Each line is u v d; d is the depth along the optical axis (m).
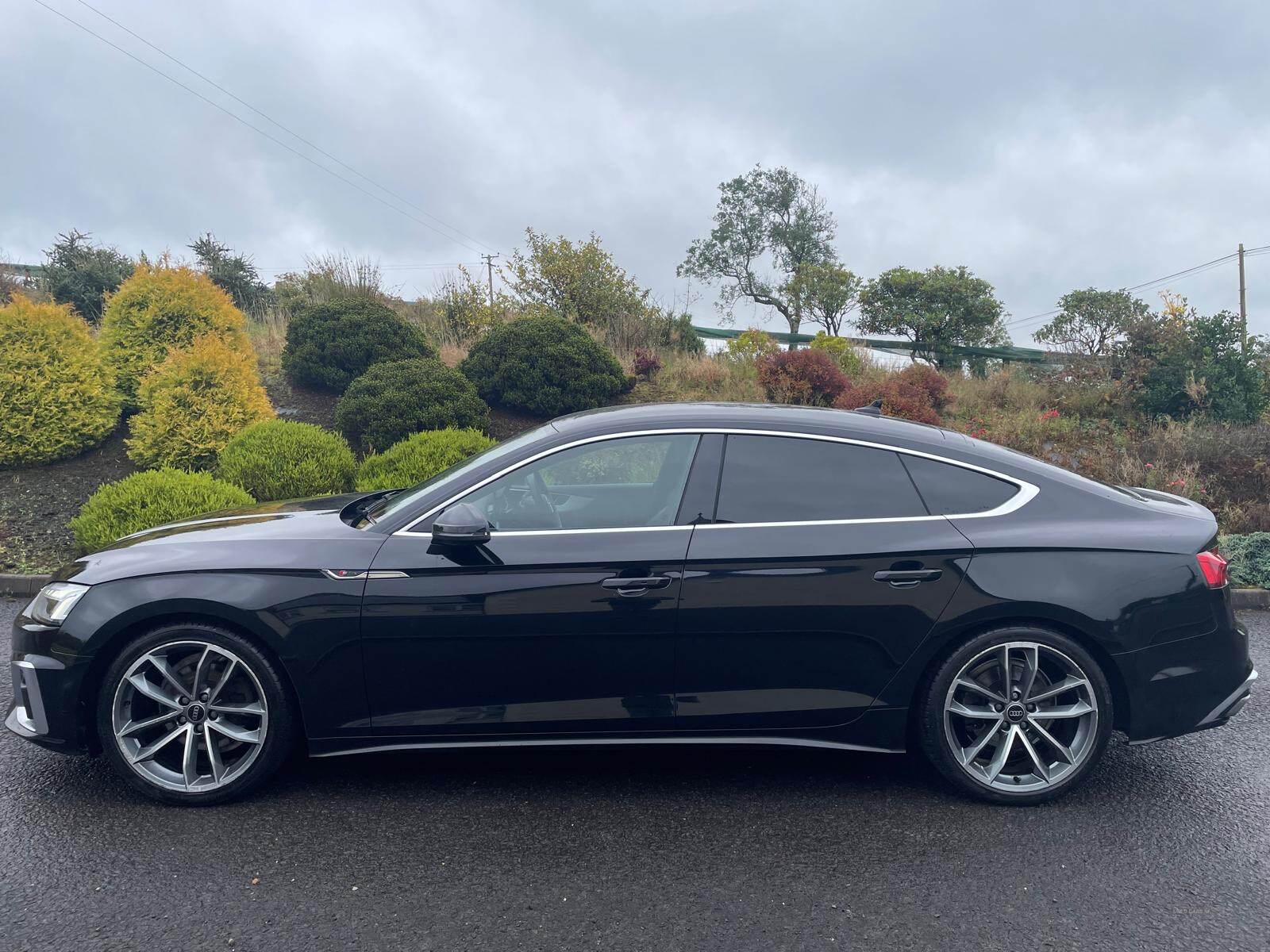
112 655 3.30
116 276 15.45
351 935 2.53
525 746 3.36
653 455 3.44
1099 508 3.44
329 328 11.38
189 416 8.73
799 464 3.42
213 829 3.14
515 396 11.37
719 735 3.38
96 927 2.55
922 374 12.10
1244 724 4.29
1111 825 3.23
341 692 3.27
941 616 3.26
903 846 3.06
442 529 3.16
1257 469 9.09
